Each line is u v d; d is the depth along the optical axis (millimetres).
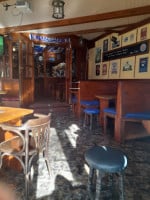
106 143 3475
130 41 5523
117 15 4336
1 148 2072
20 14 4570
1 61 6641
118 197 1929
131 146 3367
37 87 8680
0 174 2320
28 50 6559
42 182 2178
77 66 8102
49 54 8961
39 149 2031
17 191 2000
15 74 6805
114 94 5215
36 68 8703
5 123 2107
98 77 7426
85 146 3295
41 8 4152
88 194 1799
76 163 2646
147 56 4891
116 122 3590
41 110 6309
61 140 3562
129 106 3537
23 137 1913
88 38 7750
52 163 2635
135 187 2121
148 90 3639
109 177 2184
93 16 4590
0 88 6484
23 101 6215
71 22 4879
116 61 6246
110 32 6223
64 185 2129
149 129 3232
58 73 9234
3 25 5590
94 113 4441
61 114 5922
